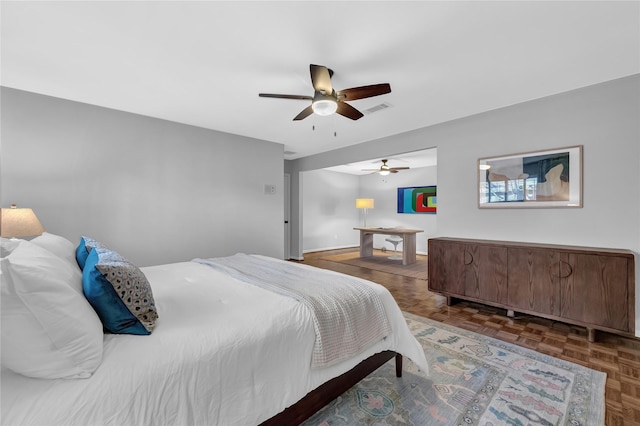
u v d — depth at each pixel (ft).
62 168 9.71
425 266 18.85
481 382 6.25
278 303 5.11
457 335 8.60
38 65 7.55
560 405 5.49
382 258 22.04
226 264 8.38
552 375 6.49
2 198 8.79
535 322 9.61
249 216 14.74
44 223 9.42
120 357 3.33
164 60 7.32
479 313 10.46
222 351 3.75
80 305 3.34
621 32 6.25
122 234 10.89
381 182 27.63
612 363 7.00
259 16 5.68
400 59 7.32
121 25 5.93
